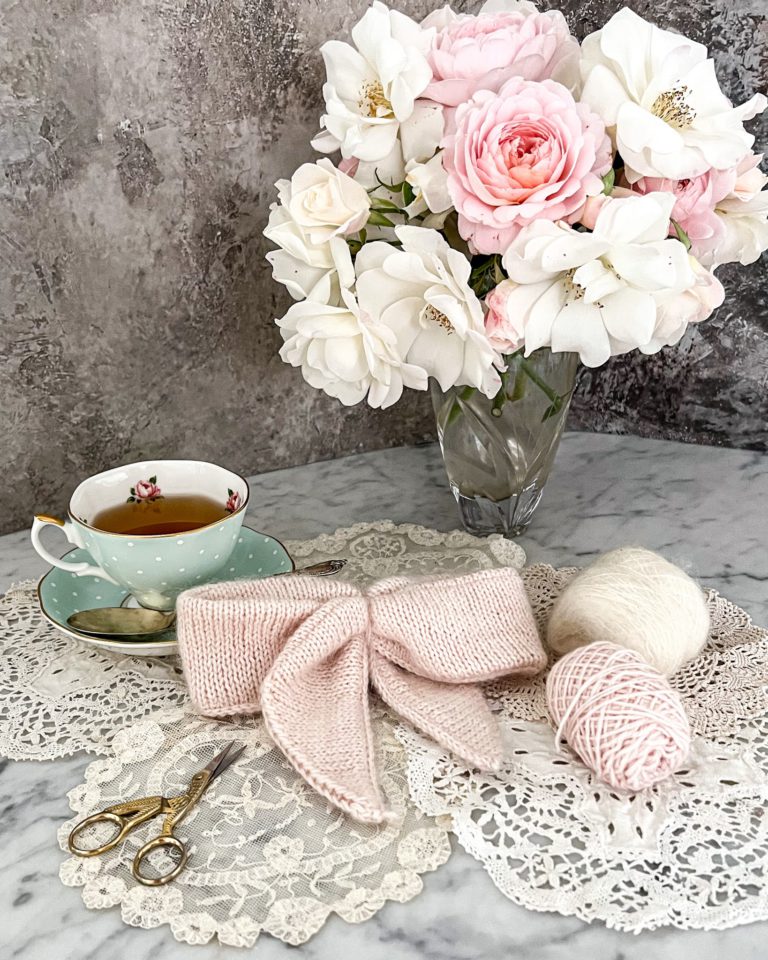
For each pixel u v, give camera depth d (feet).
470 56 2.22
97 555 2.32
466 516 2.90
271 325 3.15
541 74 2.23
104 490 2.47
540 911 1.68
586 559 2.75
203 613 2.06
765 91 2.93
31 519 3.00
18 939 1.65
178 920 1.66
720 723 2.05
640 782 1.82
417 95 2.21
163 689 2.24
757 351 3.21
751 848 1.76
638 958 1.59
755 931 1.63
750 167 2.42
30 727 2.14
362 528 2.90
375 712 2.15
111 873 1.76
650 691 1.85
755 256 2.52
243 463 3.29
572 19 3.11
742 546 2.80
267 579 2.22
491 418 2.61
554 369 2.55
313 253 2.33
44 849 1.84
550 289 2.17
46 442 2.92
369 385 2.42
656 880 1.71
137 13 2.61
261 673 2.08
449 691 2.13
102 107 2.65
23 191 2.62
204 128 2.82
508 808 1.86
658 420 3.49
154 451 3.10
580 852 1.77
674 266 2.11
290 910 1.67
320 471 3.37
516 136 2.09
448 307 2.14
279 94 2.89
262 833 1.84
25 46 2.50
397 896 1.70
